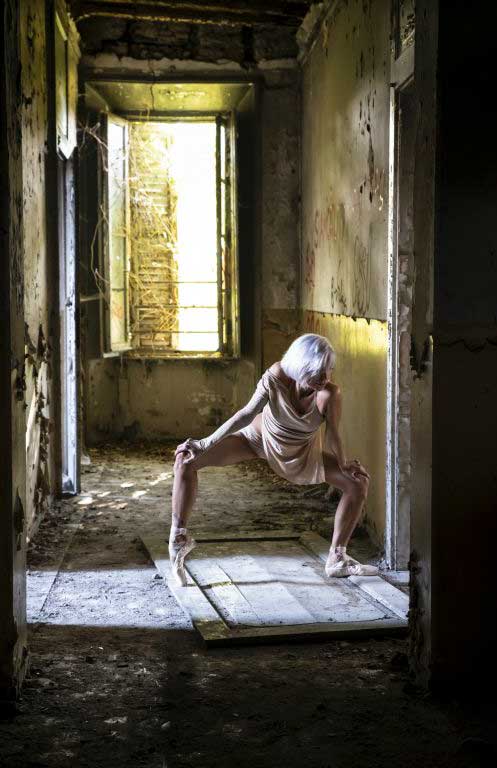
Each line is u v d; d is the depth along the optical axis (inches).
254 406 192.5
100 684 143.6
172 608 183.0
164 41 362.9
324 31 303.3
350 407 263.1
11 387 129.8
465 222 132.6
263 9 315.9
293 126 369.4
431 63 133.2
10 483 131.3
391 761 118.1
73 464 289.3
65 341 286.2
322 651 159.6
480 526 136.0
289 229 373.1
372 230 230.1
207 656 156.7
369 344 236.4
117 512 267.7
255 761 118.3
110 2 313.7
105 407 397.4
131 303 401.7
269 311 376.5
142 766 116.7
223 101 382.3
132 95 377.7
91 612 180.1
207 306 398.0
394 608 177.8
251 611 177.8
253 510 272.8
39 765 116.6
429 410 135.3
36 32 239.0
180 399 402.3
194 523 256.1
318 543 227.6
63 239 284.8
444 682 137.8
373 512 235.6
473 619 137.3
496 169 132.6
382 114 218.5
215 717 131.8
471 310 133.6
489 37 130.6
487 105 131.6
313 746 122.4
